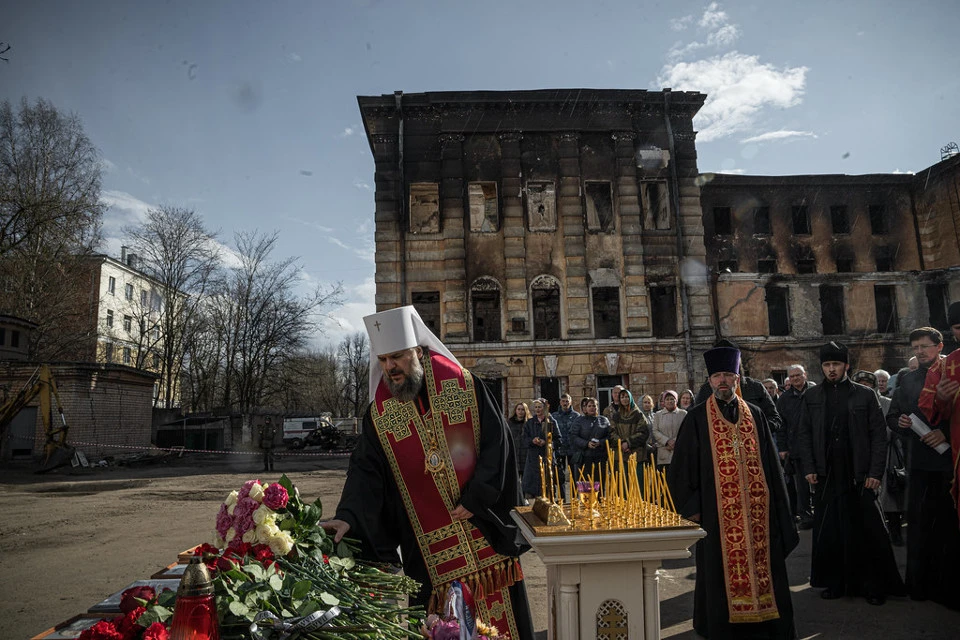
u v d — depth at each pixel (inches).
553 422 396.5
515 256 956.6
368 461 132.6
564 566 121.0
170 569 111.6
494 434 132.0
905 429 209.8
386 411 133.4
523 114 989.8
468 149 983.6
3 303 1158.3
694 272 984.9
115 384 1045.2
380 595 101.7
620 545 118.9
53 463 829.8
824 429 212.1
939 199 1179.3
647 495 147.3
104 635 72.5
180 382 1721.2
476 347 929.5
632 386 940.6
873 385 315.0
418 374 131.8
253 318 1457.9
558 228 981.2
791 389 330.3
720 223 1182.9
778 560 166.2
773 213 1186.6
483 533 125.1
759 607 161.5
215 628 72.1
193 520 395.9
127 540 331.0
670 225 1005.2
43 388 855.7
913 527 204.7
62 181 1095.6
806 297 1054.4
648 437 355.9
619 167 995.3
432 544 128.6
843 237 1190.9
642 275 972.6
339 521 117.5
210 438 1318.9
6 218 1066.7
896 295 1084.5
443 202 959.6
